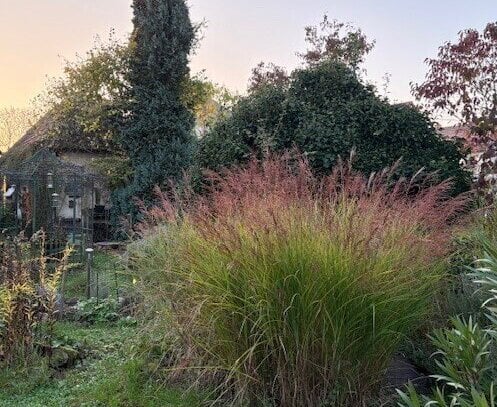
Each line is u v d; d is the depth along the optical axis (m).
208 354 3.04
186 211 3.83
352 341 2.72
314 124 7.34
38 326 4.20
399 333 2.82
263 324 2.71
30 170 11.56
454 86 7.25
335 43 12.54
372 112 7.42
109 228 14.55
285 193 3.37
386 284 2.74
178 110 15.55
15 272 4.09
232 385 2.96
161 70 15.39
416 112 7.46
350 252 2.72
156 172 14.63
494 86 7.05
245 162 7.58
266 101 7.92
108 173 15.33
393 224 3.05
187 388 3.21
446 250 3.37
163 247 3.57
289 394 2.74
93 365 3.92
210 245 2.98
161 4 15.31
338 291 2.66
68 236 10.80
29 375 3.70
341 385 2.74
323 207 3.19
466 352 2.30
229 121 8.19
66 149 16.98
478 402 1.81
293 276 2.66
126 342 4.06
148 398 3.17
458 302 3.35
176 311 3.13
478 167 7.08
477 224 4.02
